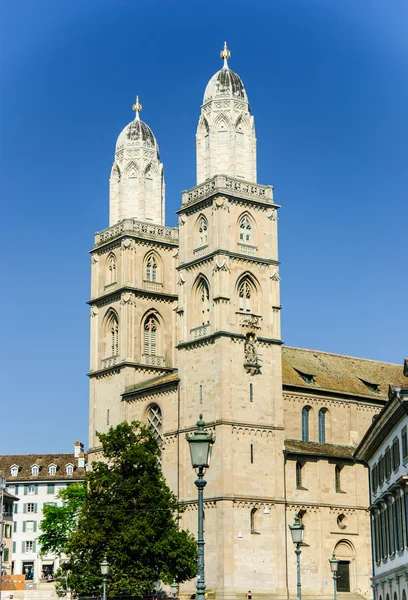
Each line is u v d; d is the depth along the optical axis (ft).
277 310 394.11
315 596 379.35
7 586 456.45
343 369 441.27
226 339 375.66
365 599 386.32
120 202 445.78
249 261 390.83
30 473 634.43
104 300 437.99
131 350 421.18
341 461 404.36
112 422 420.36
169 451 391.65
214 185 392.47
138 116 459.73
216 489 363.76
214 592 355.36
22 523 626.64
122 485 321.11
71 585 314.55
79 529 319.47
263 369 384.27
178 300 399.03
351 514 401.08
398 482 209.05
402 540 215.92
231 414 370.53
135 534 310.04
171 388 395.96
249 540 363.76
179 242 404.77
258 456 374.02
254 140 406.21
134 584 308.60
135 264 431.02
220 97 404.77
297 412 404.57
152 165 451.53
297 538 224.94
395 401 208.44
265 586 364.58
